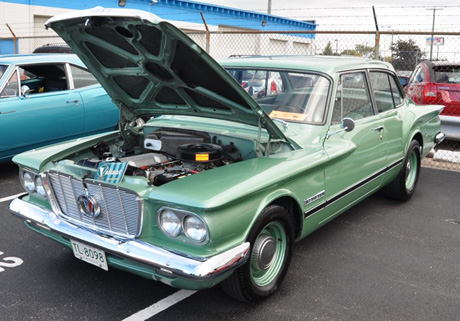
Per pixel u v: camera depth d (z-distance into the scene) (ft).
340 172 12.66
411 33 26.48
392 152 16.02
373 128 14.55
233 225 9.07
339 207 13.19
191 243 8.82
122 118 13.50
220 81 10.23
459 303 11.05
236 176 9.76
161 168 11.25
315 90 13.03
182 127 13.16
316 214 11.89
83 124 22.90
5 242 13.84
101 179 9.75
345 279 12.07
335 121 12.96
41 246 13.64
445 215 17.17
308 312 10.46
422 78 28.63
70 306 10.50
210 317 10.19
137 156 11.73
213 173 10.01
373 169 14.75
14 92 20.42
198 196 8.69
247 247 9.23
